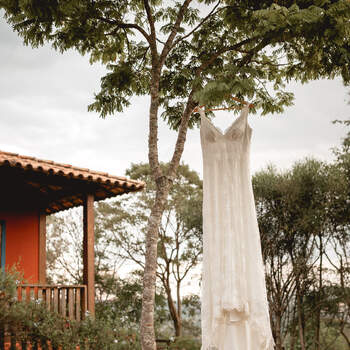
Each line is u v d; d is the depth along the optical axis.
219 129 3.70
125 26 6.12
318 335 13.23
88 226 8.64
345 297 12.70
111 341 7.67
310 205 13.35
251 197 3.55
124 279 20.47
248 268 3.40
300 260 13.44
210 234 3.54
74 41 6.18
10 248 9.66
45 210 10.27
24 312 6.78
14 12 5.74
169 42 5.96
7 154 8.22
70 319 7.60
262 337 3.24
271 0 5.55
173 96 6.80
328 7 5.06
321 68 6.09
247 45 6.23
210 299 3.43
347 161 13.17
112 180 8.92
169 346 10.93
